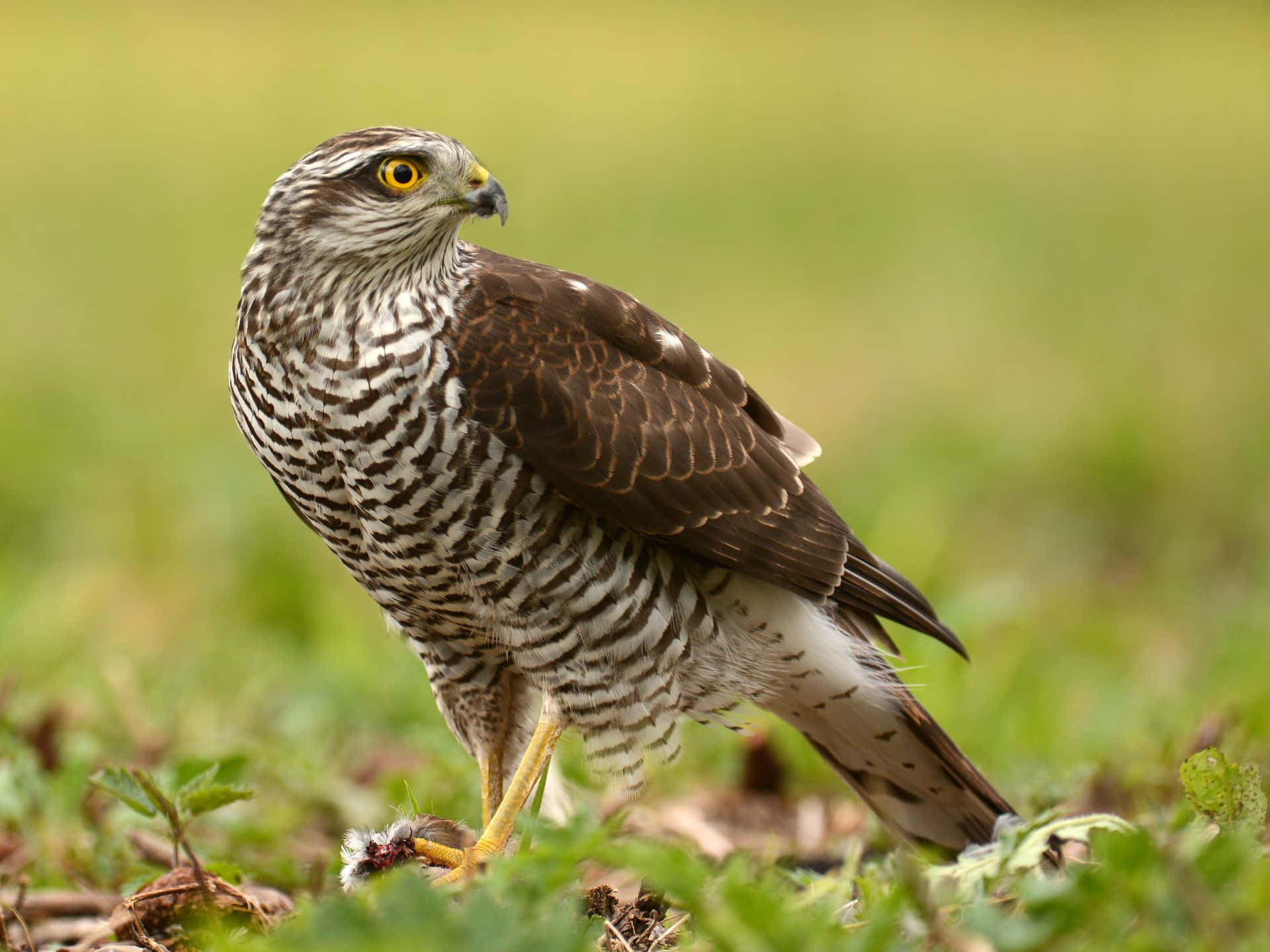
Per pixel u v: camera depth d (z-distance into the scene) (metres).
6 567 14.48
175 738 10.41
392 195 7.10
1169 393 19.62
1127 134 31.53
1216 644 12.56
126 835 8.08
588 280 7.80
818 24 39.56
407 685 11.39
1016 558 16.44
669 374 7.80
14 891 7.70
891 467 16.80
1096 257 24.88
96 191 25.69
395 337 7.07
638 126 30.53
